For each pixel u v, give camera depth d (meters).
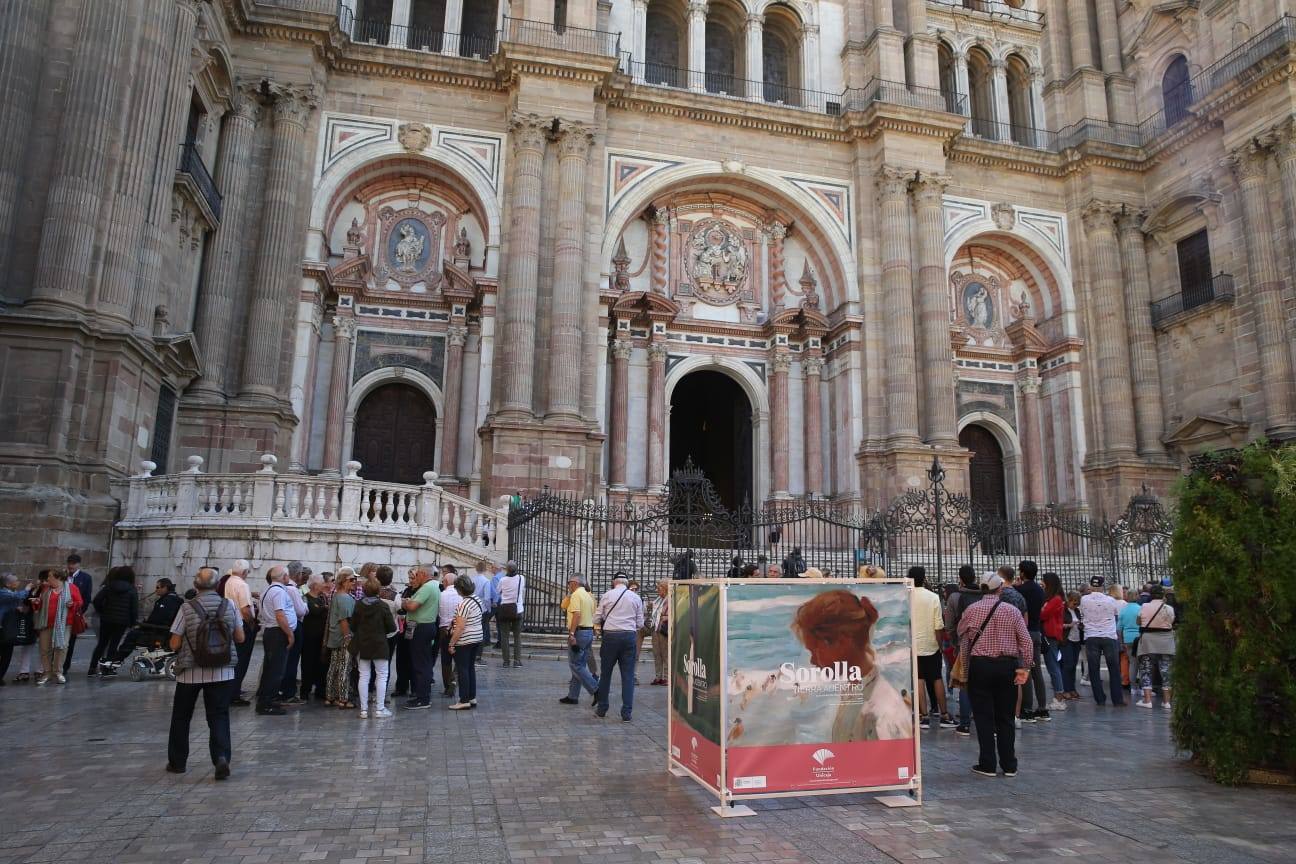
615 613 11.02
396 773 7.93
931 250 31.03
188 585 17.09
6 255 17.70
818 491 31.16
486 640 17.61
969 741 10.28
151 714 10.44
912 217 31.58
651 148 30.83
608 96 30.00
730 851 6.02
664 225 32.28
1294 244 27.80
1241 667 8.36
